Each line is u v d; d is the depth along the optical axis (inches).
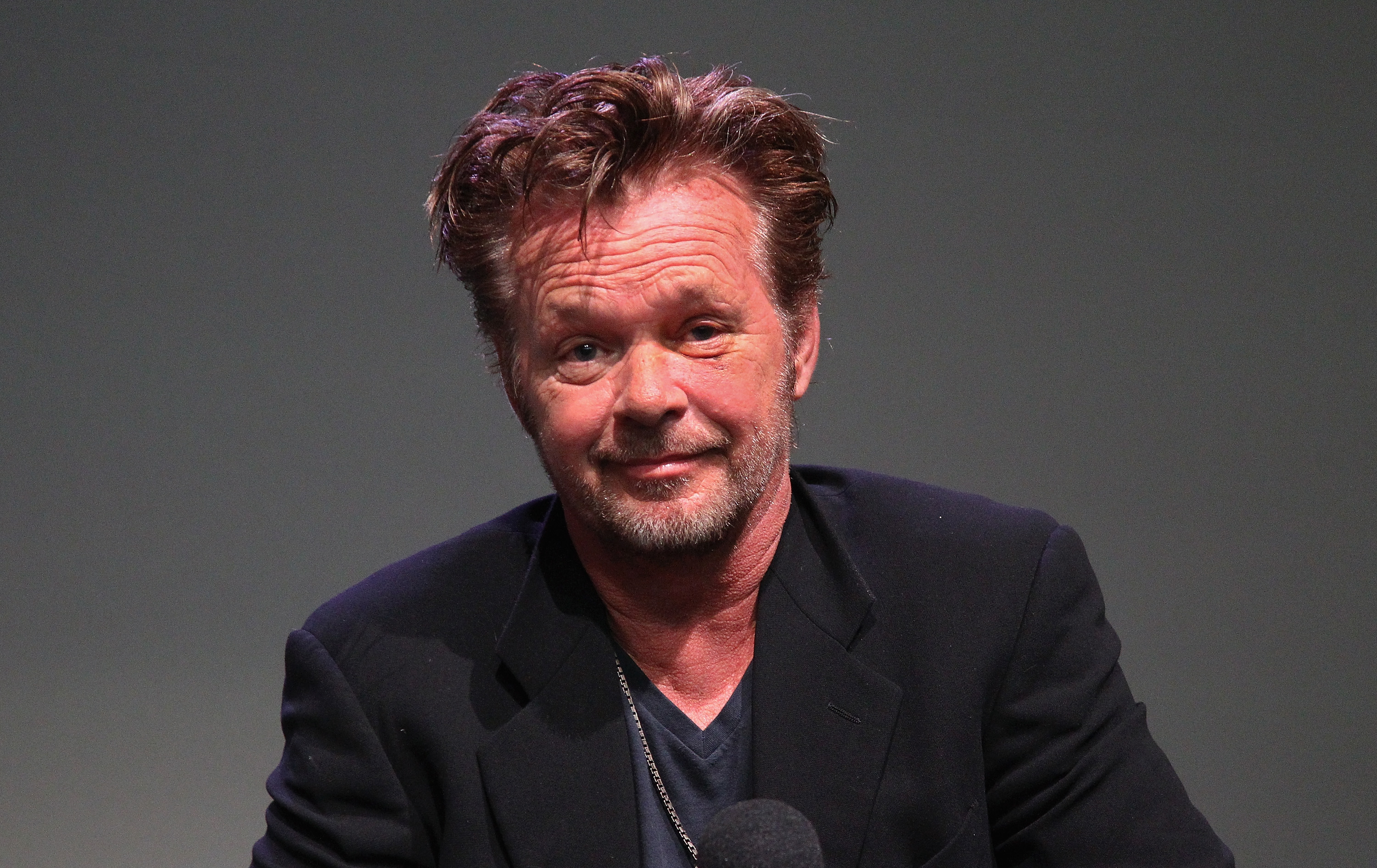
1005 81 458.3
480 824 186.1
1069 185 460.8
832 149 454.9
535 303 177.0
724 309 173.9
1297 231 459.8
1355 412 462.0
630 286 170.7
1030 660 192.5
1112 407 464.1
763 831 139.3
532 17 458.9
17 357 463.8
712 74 188.5
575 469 178.2
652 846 189.2
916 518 206.1
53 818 458.6
